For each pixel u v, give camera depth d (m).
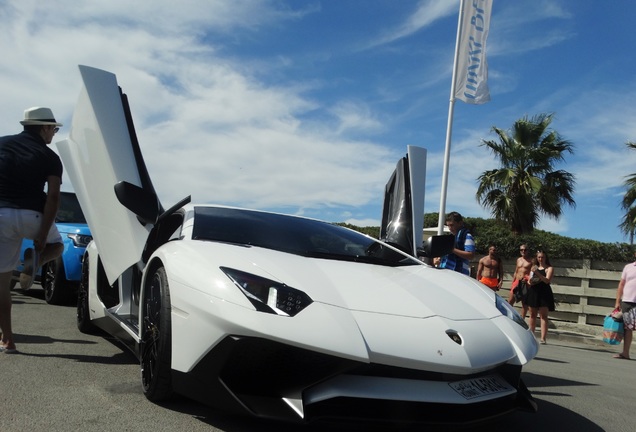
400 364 2.53
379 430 2.61
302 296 2.65
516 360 2.89
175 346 2.78
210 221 3.68
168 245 3.31
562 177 17.28
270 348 2.49
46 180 4.11
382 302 2.83
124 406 2.96
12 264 4.02
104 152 4.16
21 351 4.14
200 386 2.65
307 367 2.54
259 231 3.69
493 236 12.81
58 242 4.37
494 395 2.72
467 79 10.16
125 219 4.00
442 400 2.54
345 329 2.53
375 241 4.23
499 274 9.46
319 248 3.69
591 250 11.56
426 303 2.94
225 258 2.91
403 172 5.04
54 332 5.02
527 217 17.09
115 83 4.37
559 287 11.87
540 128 17.44
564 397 4.16
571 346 9.55
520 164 17.31
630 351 9.49
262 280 2.69
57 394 3.12
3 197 3.94
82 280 5.09
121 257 4.00
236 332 2.51
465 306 3.10
